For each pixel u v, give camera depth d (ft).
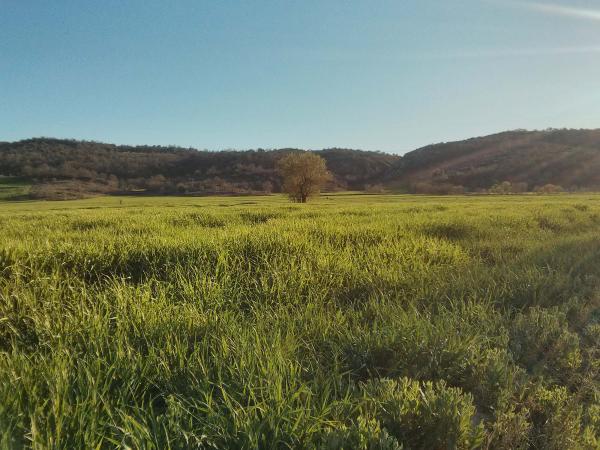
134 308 12.19
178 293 14.98
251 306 14.28
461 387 9.80
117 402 7.47
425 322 12.12
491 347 11.78
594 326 13.09
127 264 18.31
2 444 5.96
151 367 9.03
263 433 6.93
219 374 8.25
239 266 17.98
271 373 8.39
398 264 19.94
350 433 6.79
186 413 7.48
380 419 7.85
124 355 9.16
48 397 7.55
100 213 60.08
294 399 7.98
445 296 15.76
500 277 18.74
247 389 8.13
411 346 10.69
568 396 9.34
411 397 8.10
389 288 17.02
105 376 8.32
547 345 12.01
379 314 13.39
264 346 10.07
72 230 31.83
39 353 9.57
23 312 12.02
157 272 17.60
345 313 13.91
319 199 217.77
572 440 7.64
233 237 22.61
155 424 6.80
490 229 34.83
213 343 10.51
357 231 28.73
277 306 14.43
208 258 18.74
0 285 14.07
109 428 7.07
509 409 8.76
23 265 16.19
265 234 24.00
